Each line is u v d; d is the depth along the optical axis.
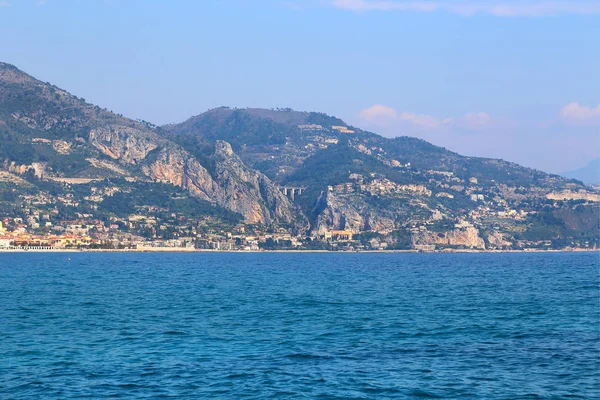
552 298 189.25
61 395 85.06
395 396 85.31
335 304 172.88
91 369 96.81
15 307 163.62
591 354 106.75
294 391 86.88
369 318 145.62
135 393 85.81
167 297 190.12
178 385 89.19
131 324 135.62
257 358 103.88
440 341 118.12
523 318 146.00
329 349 110.81
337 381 91.19
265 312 155.38
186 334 124.06
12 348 110.81
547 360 102.75
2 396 84.69
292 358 104.00
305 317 147.12
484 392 86.81
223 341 117.44
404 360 102.94
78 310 158.12
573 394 85.94
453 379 92.31
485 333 126.25
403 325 135.75
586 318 145.62
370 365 99.69
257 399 83.88
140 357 104.31
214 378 92.38
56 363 100.25
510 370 96.88
